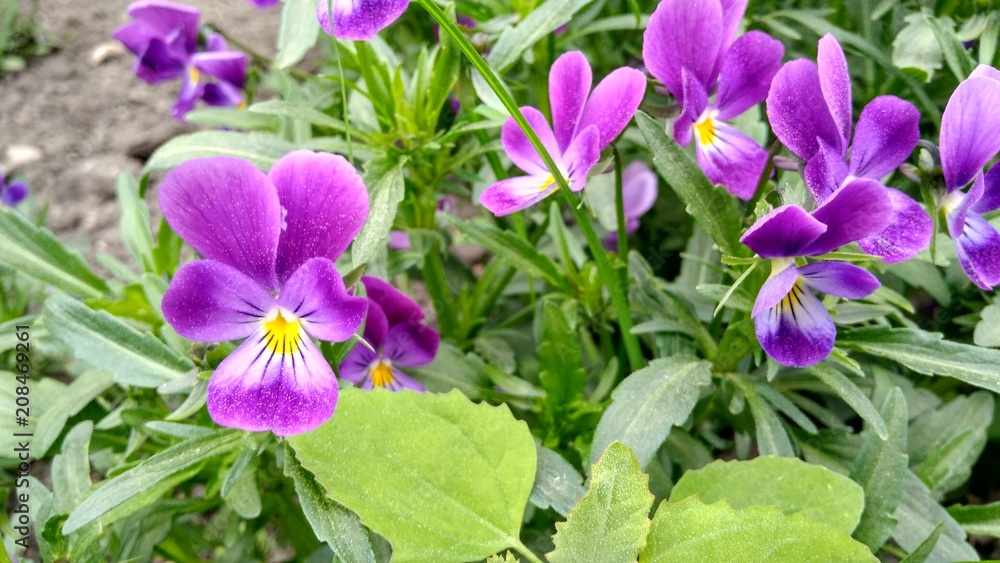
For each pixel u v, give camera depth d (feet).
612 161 0.47
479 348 0.65
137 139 1.02
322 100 0.67
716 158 0.45
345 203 0.33
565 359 0.50
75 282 0.55
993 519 0.45
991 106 0.35
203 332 0.34
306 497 0.36
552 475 0.40
